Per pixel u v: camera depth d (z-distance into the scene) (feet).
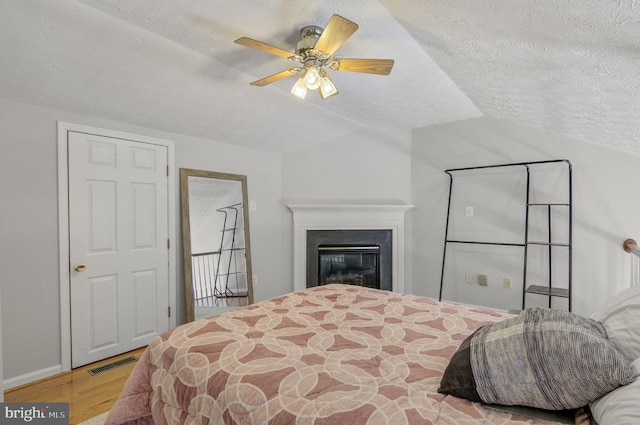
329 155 14.46
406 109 11.89
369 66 6.77
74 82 7.85
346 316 6.24
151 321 10.41
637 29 4.08
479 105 11.21
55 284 8.55
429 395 3.70
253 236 13.53
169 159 10.86
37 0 5.83
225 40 7.32
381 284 14.30
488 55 6.52
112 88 8.38
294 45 7.47
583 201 10.84
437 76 9.01
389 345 5.01
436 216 13.75
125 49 7.36
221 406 3.92
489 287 12.62
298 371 4.17
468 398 3.60
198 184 11.62
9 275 7.89
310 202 14.47
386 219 14.20
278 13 6.28
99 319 9.30
